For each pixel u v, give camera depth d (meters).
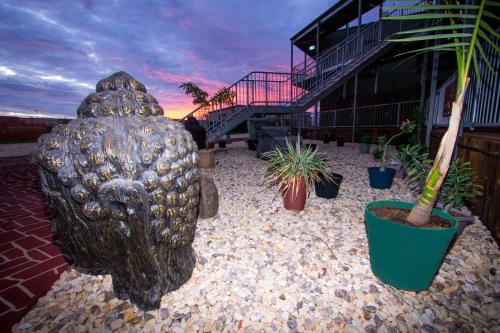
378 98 11.63
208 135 7.64
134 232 1.35
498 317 1.55
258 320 1.59
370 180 4.29
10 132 13.55
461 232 2.41
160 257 1.64
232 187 4.59
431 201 1.68
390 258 1.75
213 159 6.54
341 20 12.64
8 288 1.85
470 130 4.38
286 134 7.33
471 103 4.43
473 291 1.75
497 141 2.44
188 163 1.57
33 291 1.82
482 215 2.72
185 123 8.71
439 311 1.61
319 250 2.33
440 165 1.60
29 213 3.27
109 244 1.45
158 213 1.44
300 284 1.88
